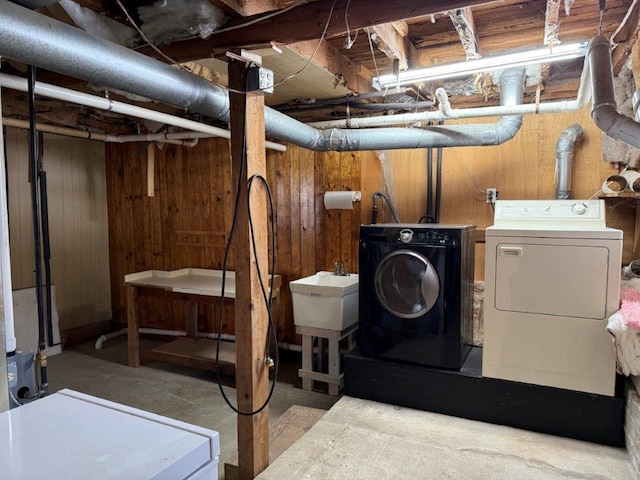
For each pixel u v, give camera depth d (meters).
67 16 2.08
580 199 3.27
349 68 3.02
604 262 2.37
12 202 4.29
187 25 1.96
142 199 5.11
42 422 1.07
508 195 3.55
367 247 3.01
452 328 2.78
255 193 2.19
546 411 2.52
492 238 2.61
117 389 3.64
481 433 2.53
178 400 3.43
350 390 3.03
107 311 5.33
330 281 3.97
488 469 2.16
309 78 2.87
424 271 2.82
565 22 2.42
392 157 3.93
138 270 5.22
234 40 2.01
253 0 1.99
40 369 1.62
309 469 2.17
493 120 3.61
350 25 1.79
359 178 4.07
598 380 2.40
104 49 1.60
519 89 2.95
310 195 4.28
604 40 2.05
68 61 1.49
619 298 2.37
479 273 3.67
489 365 2.65
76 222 4.96
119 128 4.58
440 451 2.33
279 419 2.96
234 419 3.12
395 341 2.93
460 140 3.19
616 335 2.21
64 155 4.82
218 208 4.74
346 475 2.12
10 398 1.42
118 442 0.98
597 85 1.97
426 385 2.80
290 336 4.44
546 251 2.48
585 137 3.28
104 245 5.29
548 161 3.41
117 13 1.95
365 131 3.34
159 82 1.84
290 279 4.42
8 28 1.31
